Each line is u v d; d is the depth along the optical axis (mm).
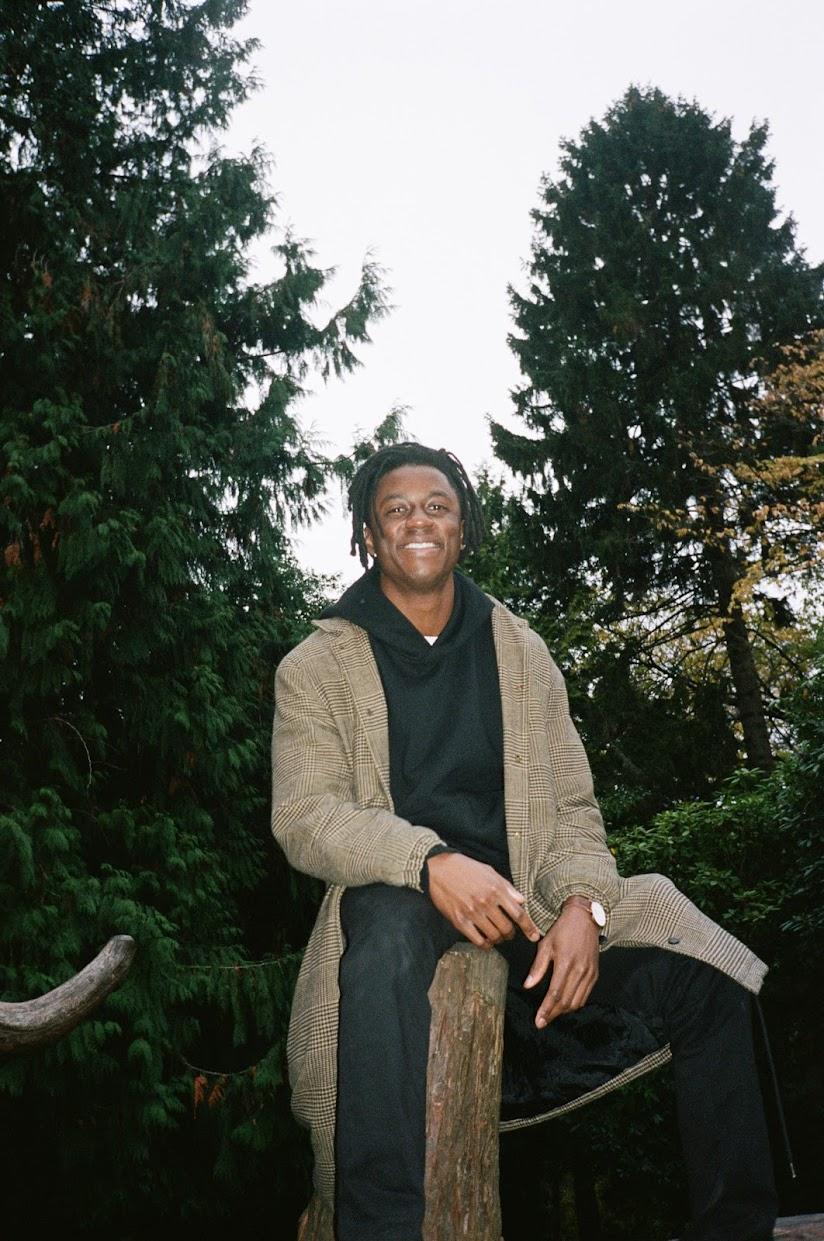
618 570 18344
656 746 17766
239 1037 8195
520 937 1946
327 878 1793
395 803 1950
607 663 18250
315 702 1983
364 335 10945
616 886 1879
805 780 10500
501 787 2018
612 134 21750
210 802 9438
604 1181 13930
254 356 11117
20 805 7719
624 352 20172
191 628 8961
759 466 16078
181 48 10922
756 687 17781
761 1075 1782
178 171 10852
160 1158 8352
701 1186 1718
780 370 15930
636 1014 1912
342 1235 1480
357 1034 1554
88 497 7699
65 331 8719
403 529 2020
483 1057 1716
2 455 7910
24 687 7812
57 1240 8406
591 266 20438
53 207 9367
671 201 21344
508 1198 12258
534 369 20344
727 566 17719
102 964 1499
